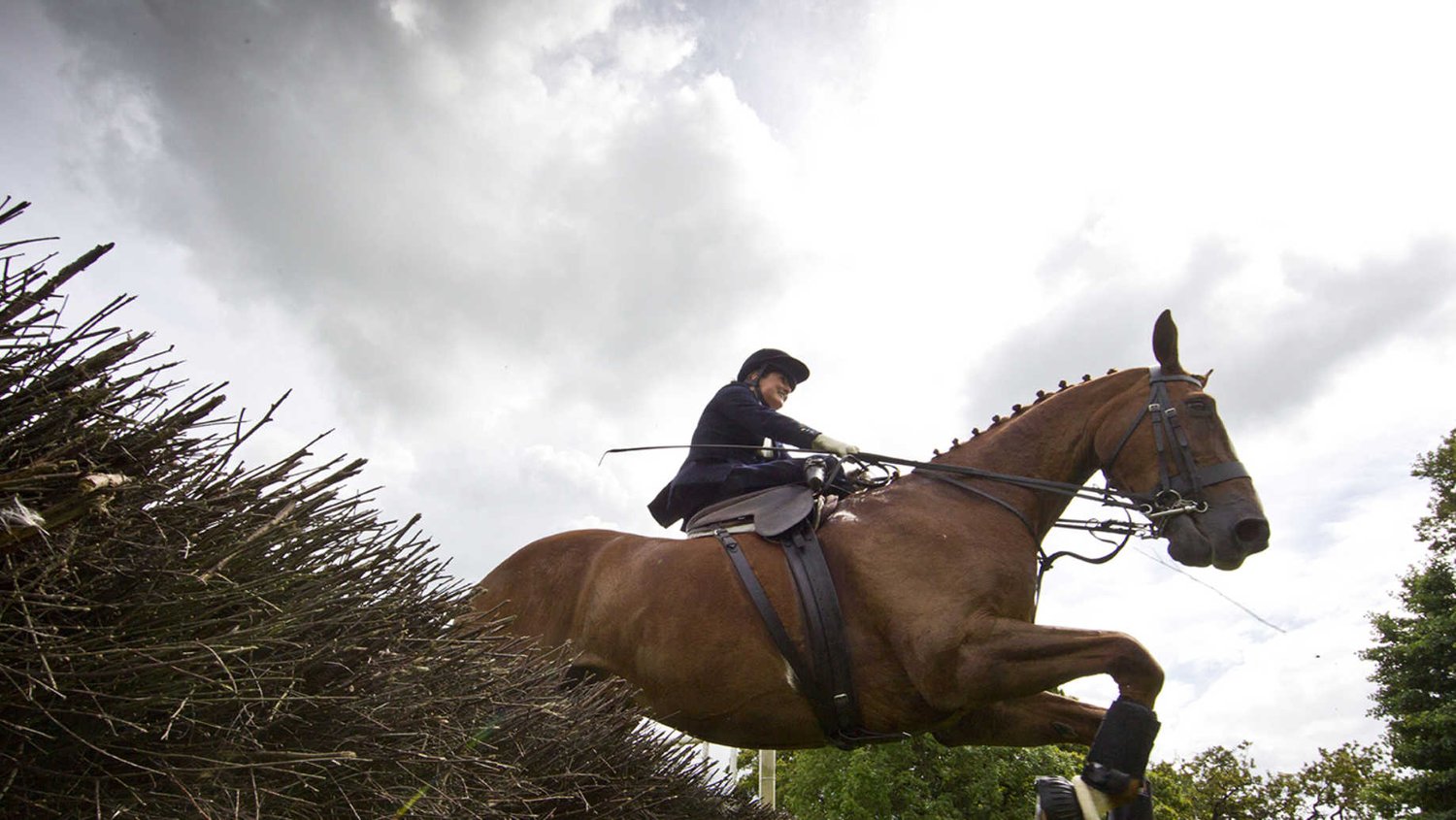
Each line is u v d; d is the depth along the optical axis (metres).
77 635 1.70
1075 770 18.89
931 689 3.20
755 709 3.41
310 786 1.99
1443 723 19.72
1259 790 33.78
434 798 2.23
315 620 2.11
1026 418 3.81
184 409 1.98
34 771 1.66
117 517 1.78
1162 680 2.99
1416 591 21.80
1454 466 21.86
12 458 1.69
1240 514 3.35
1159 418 3.55
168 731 1.69
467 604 2.81
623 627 3.65
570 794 2.87
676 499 4.09
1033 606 3.49
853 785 17.61
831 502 3.80
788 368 4.46
